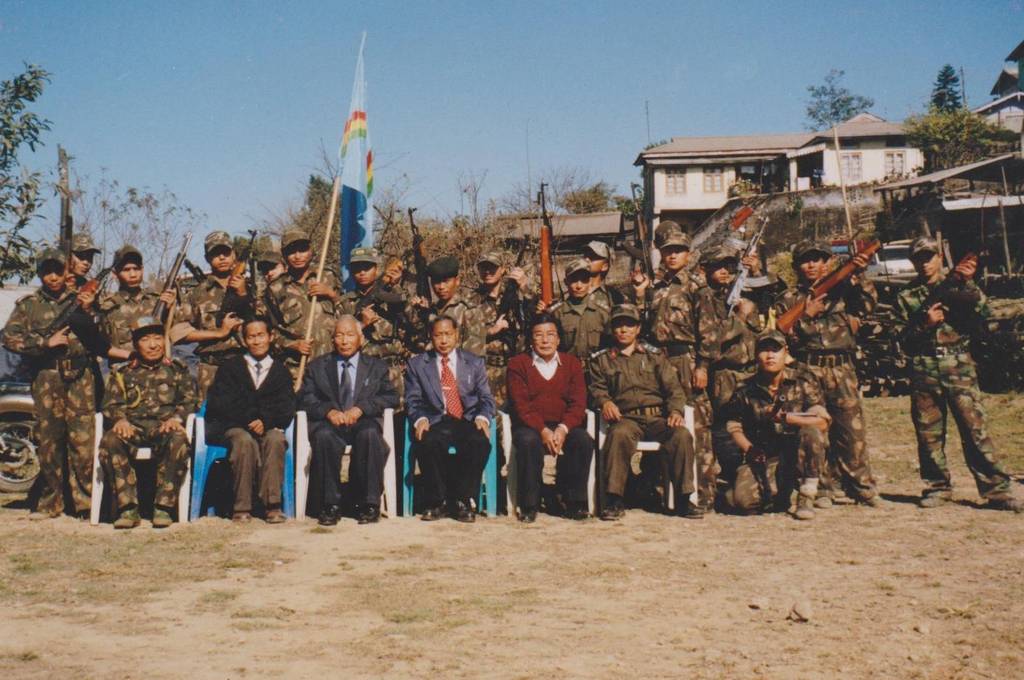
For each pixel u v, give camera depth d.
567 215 42.03
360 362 8.68
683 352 8.88
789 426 8.55
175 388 8.52
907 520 8.23
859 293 8.82
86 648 5.07
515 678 4.64
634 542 7.57
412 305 9.81
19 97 14.09
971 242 30.30
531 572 6.64
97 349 8.84
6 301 13.66
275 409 8.52
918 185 35.44
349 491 9.27
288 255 9.71
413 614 5.64
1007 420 13.77
